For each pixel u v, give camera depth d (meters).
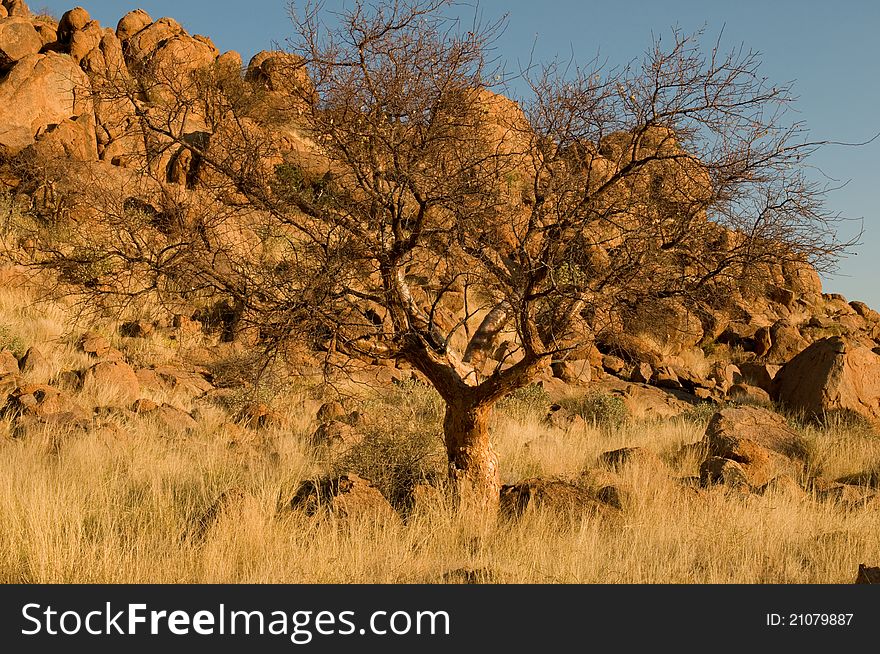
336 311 11.70
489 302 13.73
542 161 11.78
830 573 9.77
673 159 12.08
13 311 26.06
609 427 23.50
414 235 11.77
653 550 10.42
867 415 26.48
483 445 12.48
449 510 11.56
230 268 11.98
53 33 39.31
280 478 13.52
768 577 9.66
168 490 11.84
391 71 11.31
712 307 12.83
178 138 12.57
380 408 19.89
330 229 11.88
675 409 29.58
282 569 9.07
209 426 18.41
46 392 18.12
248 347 13.32
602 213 11.52
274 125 12.82
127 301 12.48
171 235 12.13
